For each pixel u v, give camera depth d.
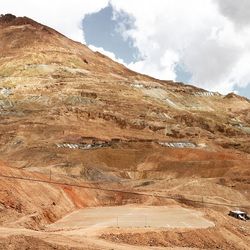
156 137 151.62
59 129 141.75
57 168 94.75
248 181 107.75
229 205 87.38
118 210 68.00
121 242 43.62
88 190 78.25
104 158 124.19
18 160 116.38
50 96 176.00
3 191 54.25
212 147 146.62
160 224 53.81
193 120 180.75
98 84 197.25
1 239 31.61
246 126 194.75
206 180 106.81
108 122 161.00
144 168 122.94
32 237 33.81
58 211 61.47
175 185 100.44
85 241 39.53
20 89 184.12
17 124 145.38
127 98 187.62
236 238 54.09
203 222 57.00
